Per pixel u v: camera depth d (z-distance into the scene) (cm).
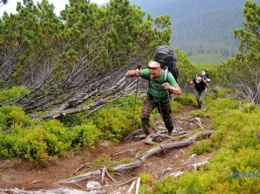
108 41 1050
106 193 589
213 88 2941
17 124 872
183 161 773
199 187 553
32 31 1018
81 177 653
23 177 682
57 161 772
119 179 683
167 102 945
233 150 734
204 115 1582
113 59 1180
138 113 1295
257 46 1474
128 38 1152
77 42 1065
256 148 738
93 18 1127
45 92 1009
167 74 900
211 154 782
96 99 1255
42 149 757
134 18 1348
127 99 1476
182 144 893
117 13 1203
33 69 1302
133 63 1345
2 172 682
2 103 1032
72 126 991
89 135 895
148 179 626
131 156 845
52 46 1212
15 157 748
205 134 992
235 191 556
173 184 573
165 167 752
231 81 2247
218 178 596
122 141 1042
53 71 1005
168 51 975
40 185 607
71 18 1180
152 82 929
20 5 1160
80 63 1052
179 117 1581
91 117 1095
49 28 1170
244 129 855
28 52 1016
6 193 546
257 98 1739
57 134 870
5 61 1162
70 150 841
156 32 1341
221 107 1789
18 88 1225
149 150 816
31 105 1098
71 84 1201
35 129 823
